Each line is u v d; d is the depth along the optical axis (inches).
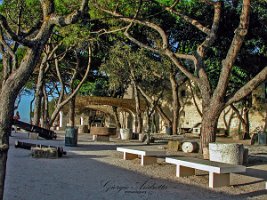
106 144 734.5
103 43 889.5
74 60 1080.8
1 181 139.4
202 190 299.4
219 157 431.5
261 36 861.2
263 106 1190.3
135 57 828.0
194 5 854.5
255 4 823.7
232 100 470.6
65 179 319.6
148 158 437.1
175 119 1083.3
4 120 141.8
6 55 395.5
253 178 366.0
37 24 186.9
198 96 1371.8
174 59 517.0
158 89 1181.7
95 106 1494.8
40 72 864.3
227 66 469.1
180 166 358.0
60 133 1149.7
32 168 372.8
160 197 267.0
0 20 142.0
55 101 1419.8
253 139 894.4
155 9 779.4
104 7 609.9
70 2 597.9
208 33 513.3
